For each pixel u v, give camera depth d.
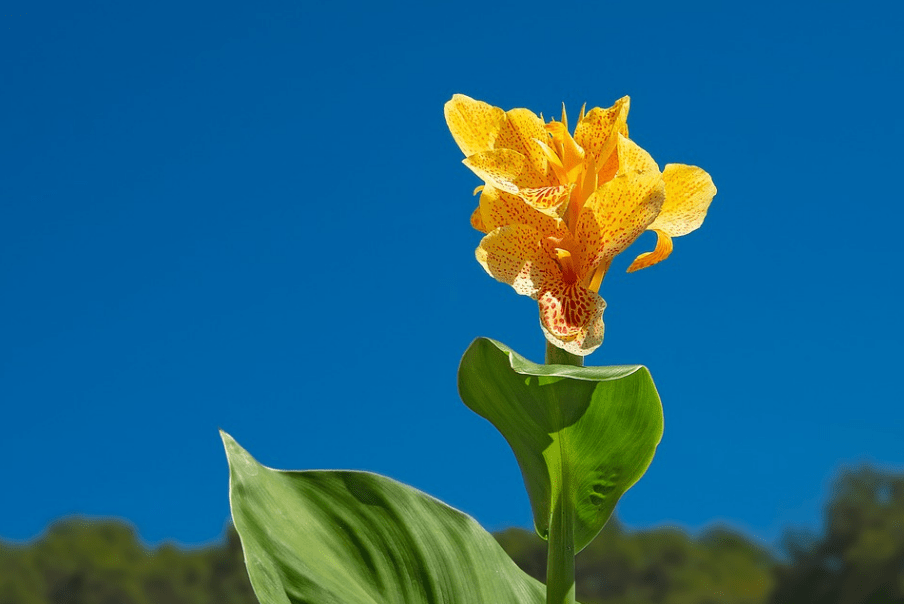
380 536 1.47
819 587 7.46
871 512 7.48
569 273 1.42
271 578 1.42
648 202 1.40
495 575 1.50
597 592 8.11
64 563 8.34
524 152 1.46
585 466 1.44
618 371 1.37
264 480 1.46
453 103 1.46
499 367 1.42
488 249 1.41
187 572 8.32
